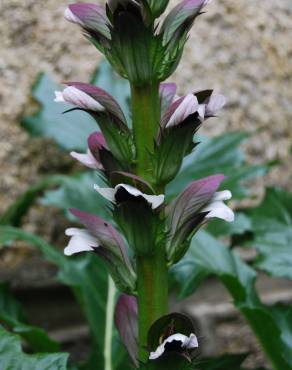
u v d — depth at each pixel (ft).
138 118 1.70
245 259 3.77
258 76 3.81
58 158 3.57
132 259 1.82
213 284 3.77
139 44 1.66
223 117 3.72
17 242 3.59
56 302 3.63
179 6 1.70
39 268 3.61
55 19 3.60
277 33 3.88
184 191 1.71
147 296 1.72
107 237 1.72
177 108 1.63
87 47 3.62
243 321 3.68
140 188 1.63
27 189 3.35
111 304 2.77
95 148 1.76
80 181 3.19
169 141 1.66
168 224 1.72
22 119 3.29
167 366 1.60
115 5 1.64
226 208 1.68
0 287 3.00
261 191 3.83
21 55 3.57
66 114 3.30
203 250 2.78
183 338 1.58
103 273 2.96
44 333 2.68
